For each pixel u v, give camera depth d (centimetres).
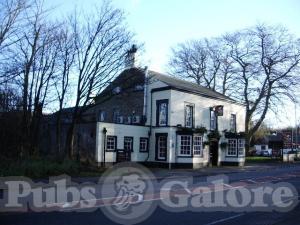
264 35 4978
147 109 3669
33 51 2358
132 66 3098
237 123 4278
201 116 3788
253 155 6988
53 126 3434
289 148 6088
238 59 5484
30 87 2622
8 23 1471
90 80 2927
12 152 2503
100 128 3216
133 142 3478
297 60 4869
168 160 3450
